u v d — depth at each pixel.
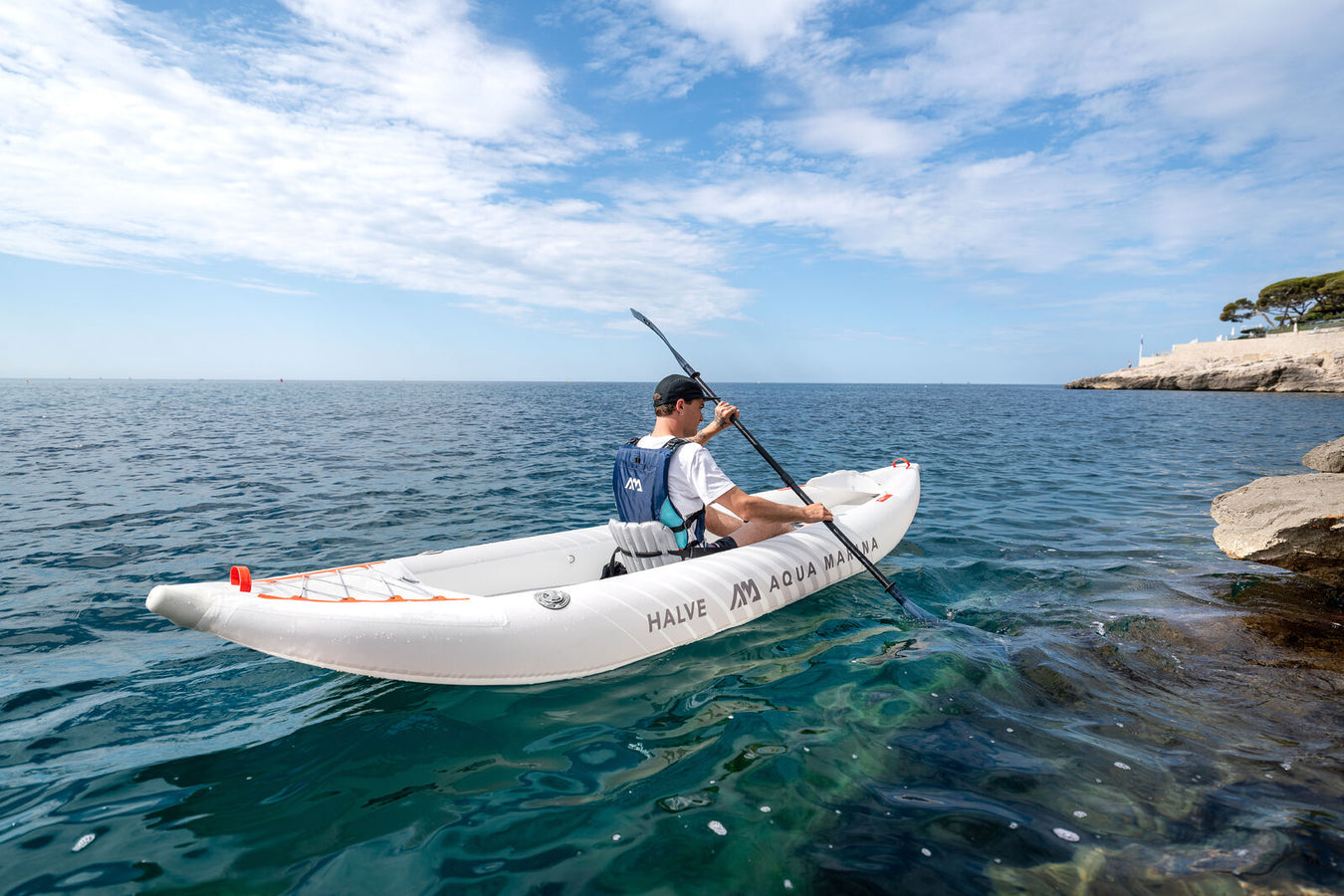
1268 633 2.74
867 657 2.48
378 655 2.01
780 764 1.78
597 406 28.83
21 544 4.34
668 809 1.58
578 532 3.33
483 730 1.96
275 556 4.09
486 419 18.86
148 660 2.50
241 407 25.73
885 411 25.11
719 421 3.14
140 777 1.71
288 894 1.29
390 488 6.64
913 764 1.78
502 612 2.21
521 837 1.47
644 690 2.22
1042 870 1.37
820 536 3.34
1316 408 23.41
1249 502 3.96
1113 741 1.91
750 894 1.30
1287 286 45.06
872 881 1.34
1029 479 7.28
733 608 2.75
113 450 10.05
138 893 1.29
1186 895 1.30
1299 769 1.77
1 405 25.77
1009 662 2.45
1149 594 3.28
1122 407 26.78
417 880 1.33
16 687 2.25
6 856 1.40
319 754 1.83
